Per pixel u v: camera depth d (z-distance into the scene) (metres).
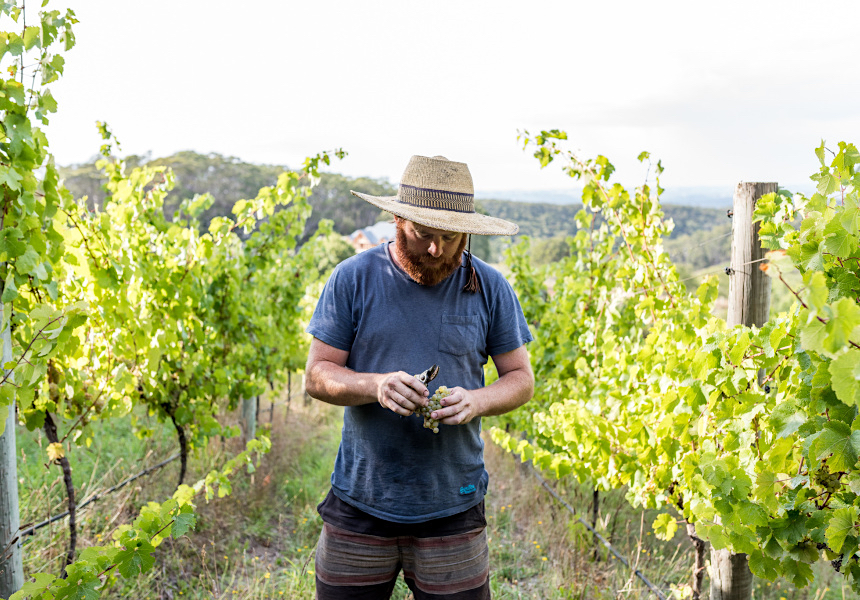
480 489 2.03
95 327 3.20
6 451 2.08
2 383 1.93
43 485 3.76
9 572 2.10
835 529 1.68
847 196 1.72
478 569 2.00
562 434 3.54
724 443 2.15
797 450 1.93
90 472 4.51
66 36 2.06
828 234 1.75
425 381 1.75
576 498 4.66
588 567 3.66
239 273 5.32
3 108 1.91
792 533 1.88
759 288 2.55
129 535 1.99
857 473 1.71
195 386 4.27
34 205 2.06
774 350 1.98
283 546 4.29
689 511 2.83
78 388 3.08
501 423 6.14
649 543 4.08
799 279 1.41
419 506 1.93
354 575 1.99
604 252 4.58
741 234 2.56
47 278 2.31
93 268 2.98
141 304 3.63
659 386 2.79
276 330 6.64
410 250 1.89
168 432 5.23
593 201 3.99
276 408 8.39
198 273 4.32
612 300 4.45
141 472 4.44
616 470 3.28
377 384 1.80
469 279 2.00
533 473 5.21
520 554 4.05
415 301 1.94
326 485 5.34
